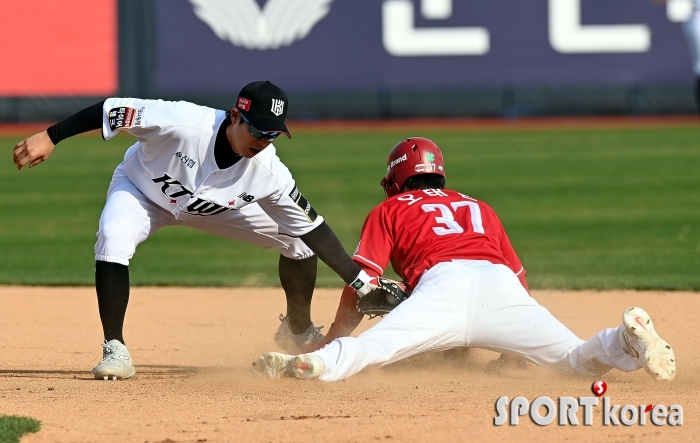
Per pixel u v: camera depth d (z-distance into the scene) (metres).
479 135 82.56
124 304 17.64
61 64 81.06
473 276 16.66
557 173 61.75
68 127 16.98
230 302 29.20
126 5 81.69
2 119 84.19
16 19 80.12
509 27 83.94
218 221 18.42
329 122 90.38
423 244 17.67
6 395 16.19
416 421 13.90
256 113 15.95
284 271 19.97
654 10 83.00
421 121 91.44
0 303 28.84
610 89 89.12
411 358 19.20
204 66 83.44
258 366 16.06
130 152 18.03
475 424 13.77
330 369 15.73
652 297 28.81
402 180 19.34
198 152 16.73
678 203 49.88
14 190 56.59
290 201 17.33
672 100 88.75
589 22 83.44
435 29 84.19
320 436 13.16
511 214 47.25
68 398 15.87
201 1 82.94
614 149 72.62
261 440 13.02
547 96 91.06
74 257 37.69
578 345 16.59
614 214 46.78
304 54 84.38
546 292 29.73
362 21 84.31
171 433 13.41
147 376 18.39
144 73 82.88
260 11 83.88
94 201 52.59
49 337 23.83
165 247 41.53
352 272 17.59
